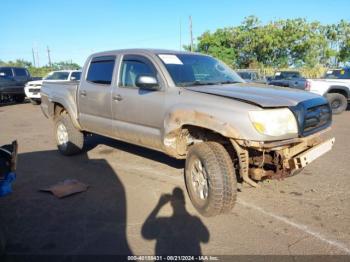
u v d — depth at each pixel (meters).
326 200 4.25
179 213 3.91
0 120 11.61
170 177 5.12
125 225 3.65
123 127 4.89
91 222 3.72
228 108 3.48
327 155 6.39
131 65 4.82
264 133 3.29
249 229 3.53
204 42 40.38
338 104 12.59
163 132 4.18
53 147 7.23
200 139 4.12
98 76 5.45
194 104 3.78
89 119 5.62
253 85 4.50
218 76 4.76
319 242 3.27
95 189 4.68
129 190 4.62
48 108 6.75
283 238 3.35
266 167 3.93
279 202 4.19
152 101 4.32
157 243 3.29
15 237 3.42
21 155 6.53
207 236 3.40
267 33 36.78
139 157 6.21
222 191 3.55
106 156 6.32
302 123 3.53
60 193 4.45
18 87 17.14
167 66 4.37
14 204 4.20
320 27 38.22
